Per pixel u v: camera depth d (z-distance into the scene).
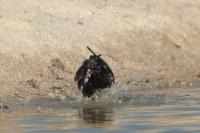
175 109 54.44
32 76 68.19
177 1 104.19
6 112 54.22
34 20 82.00
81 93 63.16
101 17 88.69
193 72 82.12
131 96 63.97
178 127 44.59
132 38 86.12
